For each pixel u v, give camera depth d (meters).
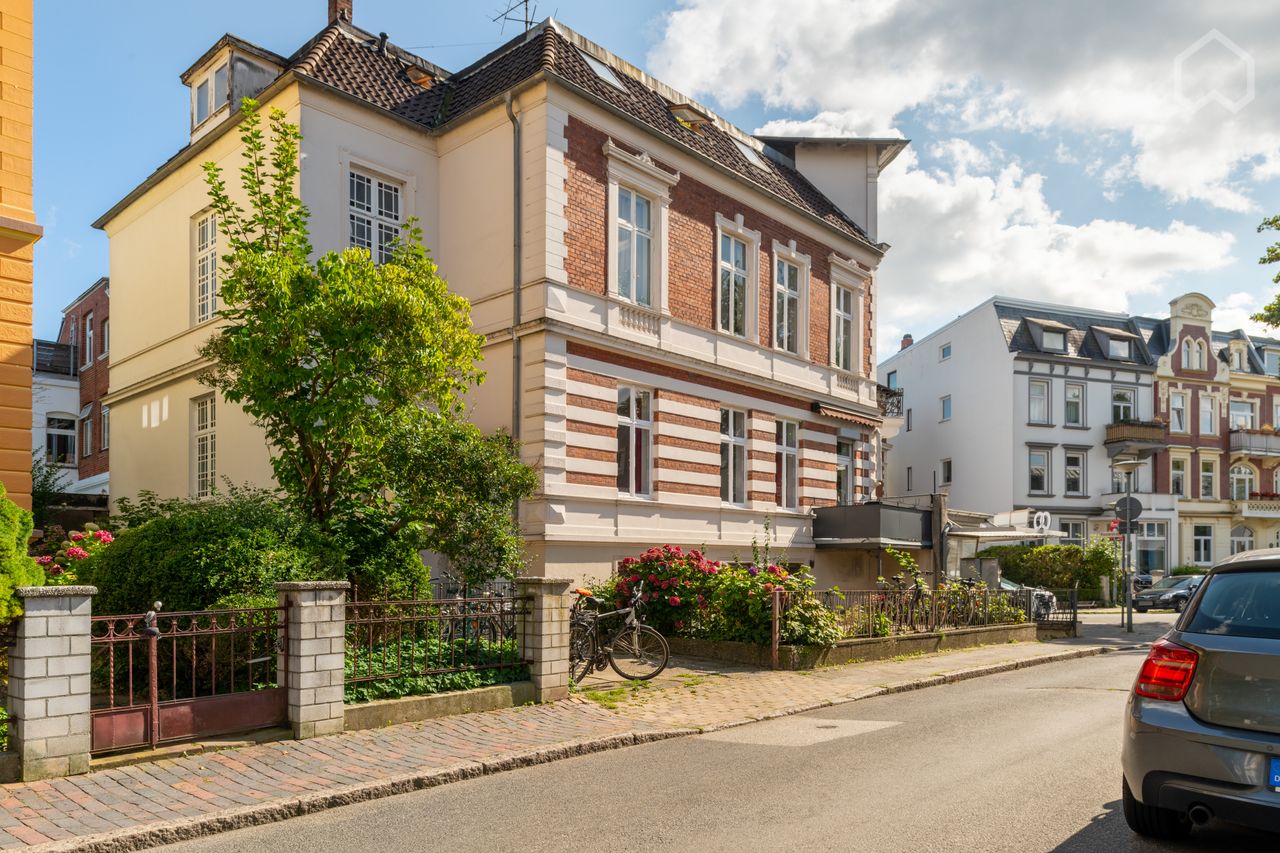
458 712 9.13
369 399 11.34
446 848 5.41
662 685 11.52
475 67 19.98
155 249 19.20
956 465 44.47
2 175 11.59
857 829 5.64
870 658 14.59
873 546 21.27
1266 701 4.64
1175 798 4.84
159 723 7.20
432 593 12.58
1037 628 20.27
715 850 5.27
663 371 18.19
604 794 6.62
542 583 9.97
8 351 11.51
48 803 6.01
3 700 7.29
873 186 26.19
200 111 18.48
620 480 17.47
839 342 24.25
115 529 14.69
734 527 19.77
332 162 16.23
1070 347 42.34
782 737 8.77
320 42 17.38
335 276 9.89
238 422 16.39
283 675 7.99
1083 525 41.84
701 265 19.47
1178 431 44.22
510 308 16.44
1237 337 46.94
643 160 17.94
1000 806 6.14
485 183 17.19
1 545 6.60
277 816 6.06
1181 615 5.35
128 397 19.88
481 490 11.14
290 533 9.53
